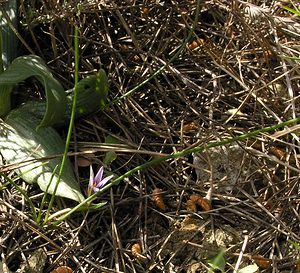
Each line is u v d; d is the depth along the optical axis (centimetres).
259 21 38
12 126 40
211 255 36
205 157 40
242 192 39
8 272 34
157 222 38
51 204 36
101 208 38
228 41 47
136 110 42
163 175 40
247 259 35
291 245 36
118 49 46
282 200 38
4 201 38
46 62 45
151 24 47
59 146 40
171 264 36
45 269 35
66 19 45
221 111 43
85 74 44
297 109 43
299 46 46
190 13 48
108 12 47
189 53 46
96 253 36
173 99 44
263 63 45
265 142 41
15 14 44
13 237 36
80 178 39
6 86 40
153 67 45
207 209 37
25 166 38
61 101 38
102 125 42
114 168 40
